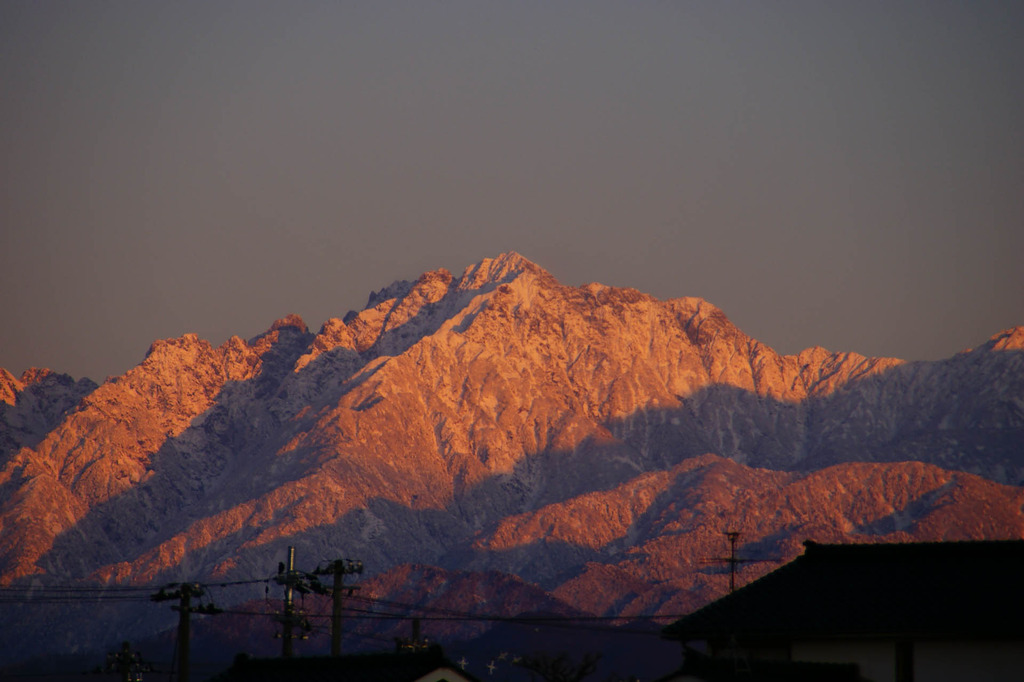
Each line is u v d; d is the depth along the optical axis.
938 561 124.56
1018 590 117.94
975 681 112.62
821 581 124.06
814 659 115.94
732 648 117.44
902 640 113.88
